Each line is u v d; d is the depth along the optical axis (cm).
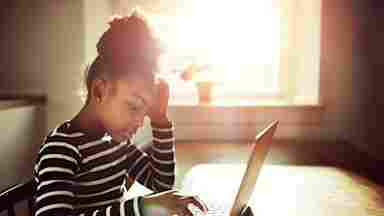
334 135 183
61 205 52
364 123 175
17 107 149
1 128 136
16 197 71
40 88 177
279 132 184
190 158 132
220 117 184
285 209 79
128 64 59
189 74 189
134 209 55
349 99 180
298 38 205
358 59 176
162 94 79
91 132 61
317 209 79
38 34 174
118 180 68
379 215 76
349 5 175
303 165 122
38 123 171
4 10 173
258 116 184
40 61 175
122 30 61
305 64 197
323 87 182
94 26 177
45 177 54
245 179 58
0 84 177
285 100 207
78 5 172
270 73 211
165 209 56
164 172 80
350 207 81
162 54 63
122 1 190
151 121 81
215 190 92
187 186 96
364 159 133
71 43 174
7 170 142
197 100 199
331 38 178
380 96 162
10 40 175
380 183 101
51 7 173
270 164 123
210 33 206
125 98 59
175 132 184
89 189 63
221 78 210
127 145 76
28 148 161
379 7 165
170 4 200
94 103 61
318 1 181
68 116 177
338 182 101
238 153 144
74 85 175
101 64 61
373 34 168
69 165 56
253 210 78
